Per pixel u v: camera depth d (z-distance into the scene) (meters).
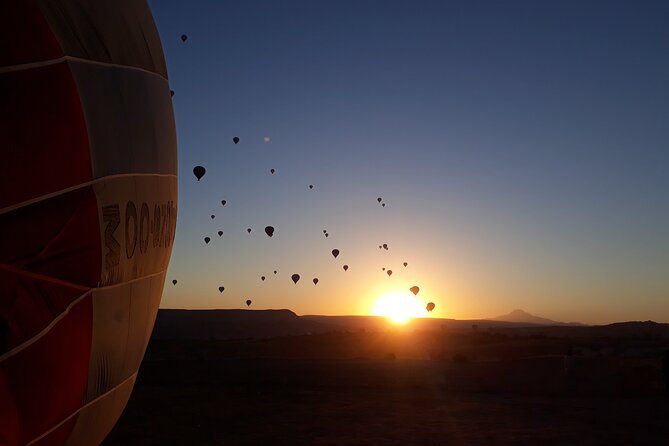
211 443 12.72
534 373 25.72
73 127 5.35
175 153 7.80
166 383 22.89
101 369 6.10
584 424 14.85
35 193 5.04
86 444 6.47
